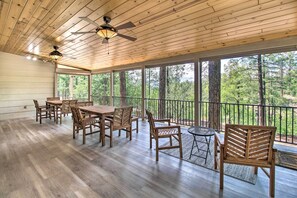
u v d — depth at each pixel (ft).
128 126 12.74
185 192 6.49
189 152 10.47
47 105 21.01
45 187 6.75
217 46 13.83
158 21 10.16
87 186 6.84
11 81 21.63
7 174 7.77
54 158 9.54
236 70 18.19
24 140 12.82
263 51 12.01
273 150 6.23
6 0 8.63
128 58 19.93
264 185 6.95
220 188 6.70
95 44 15.31
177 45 14.30
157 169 8.30
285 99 15.88
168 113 19.58
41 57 22.53
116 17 9.73
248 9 8.46
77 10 9.23
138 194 6.36
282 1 7.69
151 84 22.68
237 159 6.64
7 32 13.51
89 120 12.77
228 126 6.42
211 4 8.18
